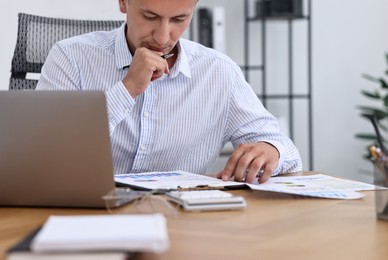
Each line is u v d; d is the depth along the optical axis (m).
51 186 1.05
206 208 1.03
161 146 1.67
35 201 1.06
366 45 3.67
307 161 3.73
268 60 3.68
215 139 1.75
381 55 3.67
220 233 0.88
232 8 3.64
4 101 1.03
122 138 1.63
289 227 0.92
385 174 0.96
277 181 1.33
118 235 0.64
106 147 1.02
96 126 1.01
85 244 0.62
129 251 0.63
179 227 0.91
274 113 3.73
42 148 1.03
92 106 1.01
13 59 1.79
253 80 3.70
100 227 0.68
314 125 3.72
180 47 1.68
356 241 0.84
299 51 3.67
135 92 1.39
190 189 1.19
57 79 1.65
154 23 1.46
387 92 3.66
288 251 0.78
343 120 3.71
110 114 1.38
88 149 1.02
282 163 1.43
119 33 1.68
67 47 1.69
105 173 1.03
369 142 3.70
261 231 0.89
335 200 1.14
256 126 1.70
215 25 3.27
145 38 1.48
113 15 3.01
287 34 3.67
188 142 1.70
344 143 3.72
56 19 1.85
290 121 3.67
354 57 3.68
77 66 1.67
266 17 3.40
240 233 0.88
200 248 0.79
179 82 1.69
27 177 1.05
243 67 3.66
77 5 2.97
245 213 1.02
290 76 3.66
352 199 1.15
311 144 3.57
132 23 1.50
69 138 1.02
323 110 3.71
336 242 0.83
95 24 1.86
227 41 3.65
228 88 1.74
